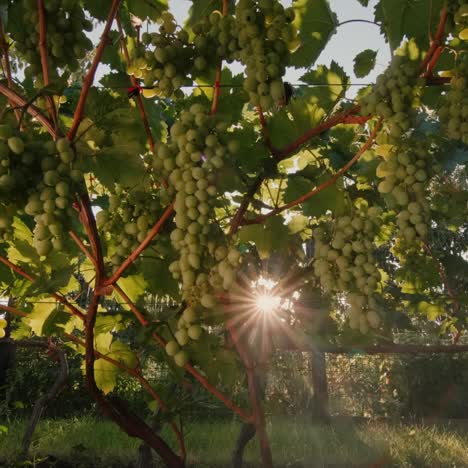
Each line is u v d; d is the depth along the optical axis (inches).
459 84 73.5
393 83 70.2
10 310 99.7
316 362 370.0
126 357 101.0
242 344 87.4
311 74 101.0
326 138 122.6
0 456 255.8
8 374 395.9
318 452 282.4
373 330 119.4
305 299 116.4
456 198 164.7
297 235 119.5
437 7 84.0
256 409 83.1
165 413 97.0
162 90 75.1
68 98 126.1
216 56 74.3
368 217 68.3
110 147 77.5
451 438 336.5
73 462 262.5
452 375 465.4
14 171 56.2
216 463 262.5
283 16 67.5
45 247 57.8
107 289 71.0
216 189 64.9
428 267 155.0
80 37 68.1
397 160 71.4
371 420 424.5
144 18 88.0
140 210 77.2
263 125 84.3
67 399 398.0
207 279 68.4
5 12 71.1
